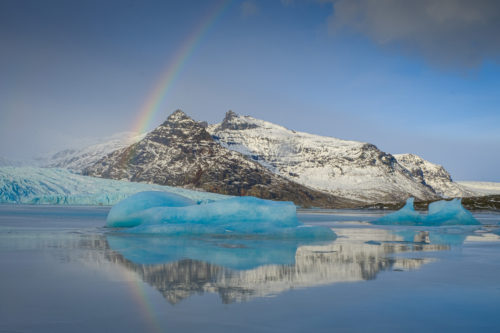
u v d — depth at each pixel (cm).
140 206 2780
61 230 2483
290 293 801
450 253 1507
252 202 2495
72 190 9188
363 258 1338
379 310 680
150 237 2089
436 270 1095
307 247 1681
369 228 3316
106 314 644
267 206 2442
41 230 2470
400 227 3484
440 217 4122
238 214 2438
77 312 655
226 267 1118
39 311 660
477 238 2269
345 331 570
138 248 1574
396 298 766
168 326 587
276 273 1030
